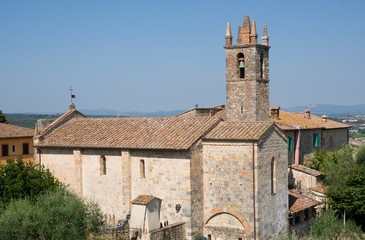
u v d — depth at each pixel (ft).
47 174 155.12
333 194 177.68
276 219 146.82
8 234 114.42
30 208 121.08
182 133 146.20
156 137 148.66
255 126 142.82
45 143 168.14
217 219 141.08
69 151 163.63
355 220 176.14
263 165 138.72
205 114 209.46
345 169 192.65
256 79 165.89
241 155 136.67
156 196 143.95
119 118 174.29
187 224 138.21
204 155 142.41
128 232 138.21
